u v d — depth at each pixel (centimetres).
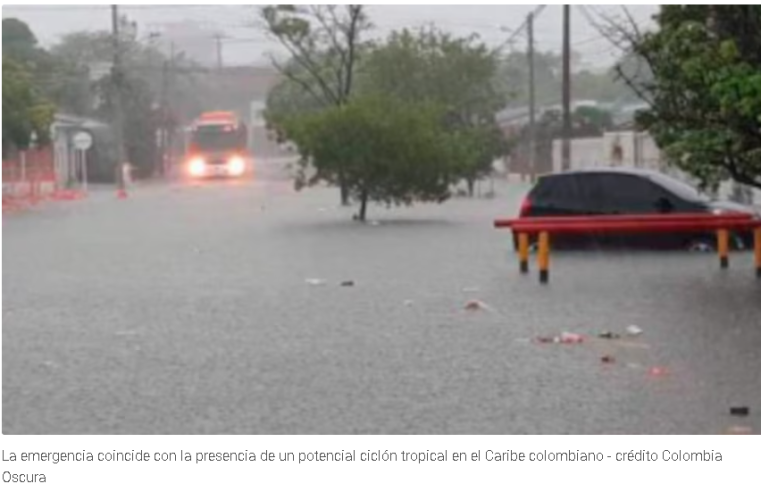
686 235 3114
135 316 2183
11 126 7112
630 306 2162
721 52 2289
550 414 1331
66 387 1533
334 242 3734
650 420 1293
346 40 6384
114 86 8244
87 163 9631
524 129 9481
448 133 5406
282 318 2120
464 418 1321
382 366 1642
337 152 4775
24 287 2672
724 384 1477
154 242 3906
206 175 10056
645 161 5634
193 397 1459
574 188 3209
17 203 6419
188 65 14162
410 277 2733
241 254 3409
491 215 4956
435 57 7538
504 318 2062
